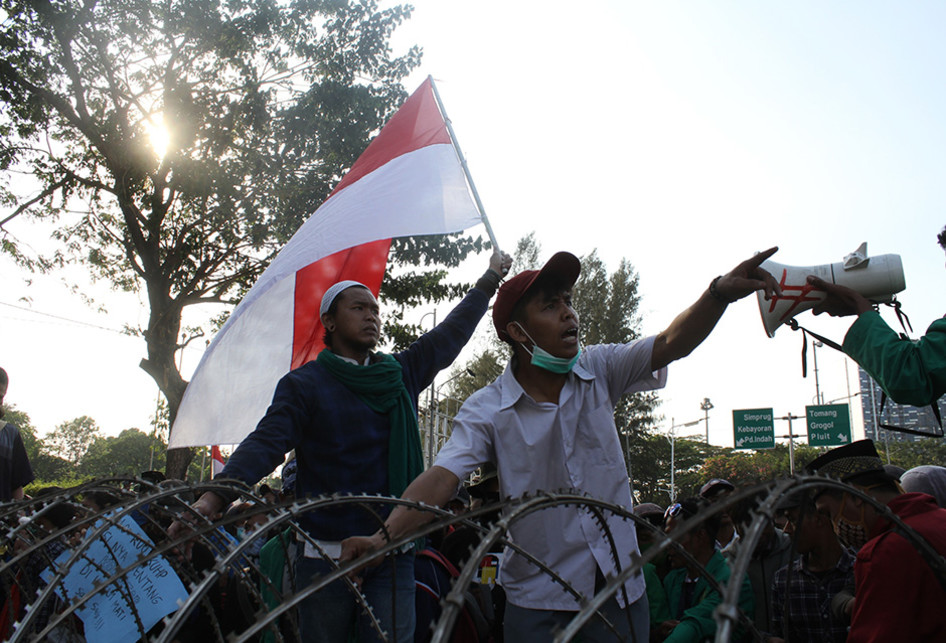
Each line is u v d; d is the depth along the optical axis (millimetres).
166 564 2230
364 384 2828
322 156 15789
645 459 38625
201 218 15125
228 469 2455
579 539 2271
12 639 1568
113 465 93875
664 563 4426
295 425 2723
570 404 2418
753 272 2285
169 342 15609
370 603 2529
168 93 14547
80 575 2178
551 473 2391
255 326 4242
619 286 34625
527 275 2457
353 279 4527
